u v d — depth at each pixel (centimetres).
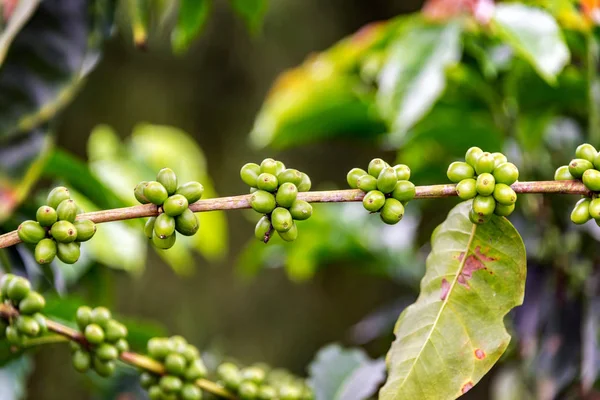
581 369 125
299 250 163
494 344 95
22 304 100
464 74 132
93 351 104
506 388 146
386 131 156
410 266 160
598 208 92
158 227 91
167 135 171
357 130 158
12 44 112
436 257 98
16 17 109
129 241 134
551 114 132
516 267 96
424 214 208
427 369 96
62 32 113
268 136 159
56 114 115
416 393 95
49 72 112
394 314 159
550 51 116
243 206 93
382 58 146
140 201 93
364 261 164
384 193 93
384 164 93
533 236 138
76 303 117
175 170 166
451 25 124
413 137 143
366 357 121
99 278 136
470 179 93
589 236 129
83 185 123
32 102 112
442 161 156
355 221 161
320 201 93
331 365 120
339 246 158
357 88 156
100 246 130
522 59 124
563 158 147
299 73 158
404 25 135
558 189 92
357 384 117
